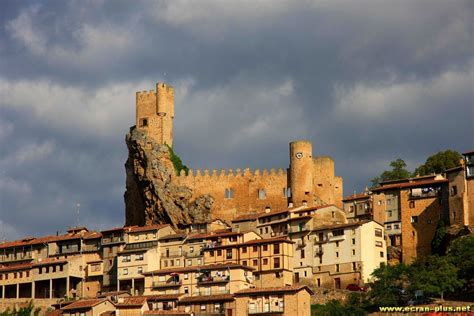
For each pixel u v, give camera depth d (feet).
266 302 644.27
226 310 652.48
